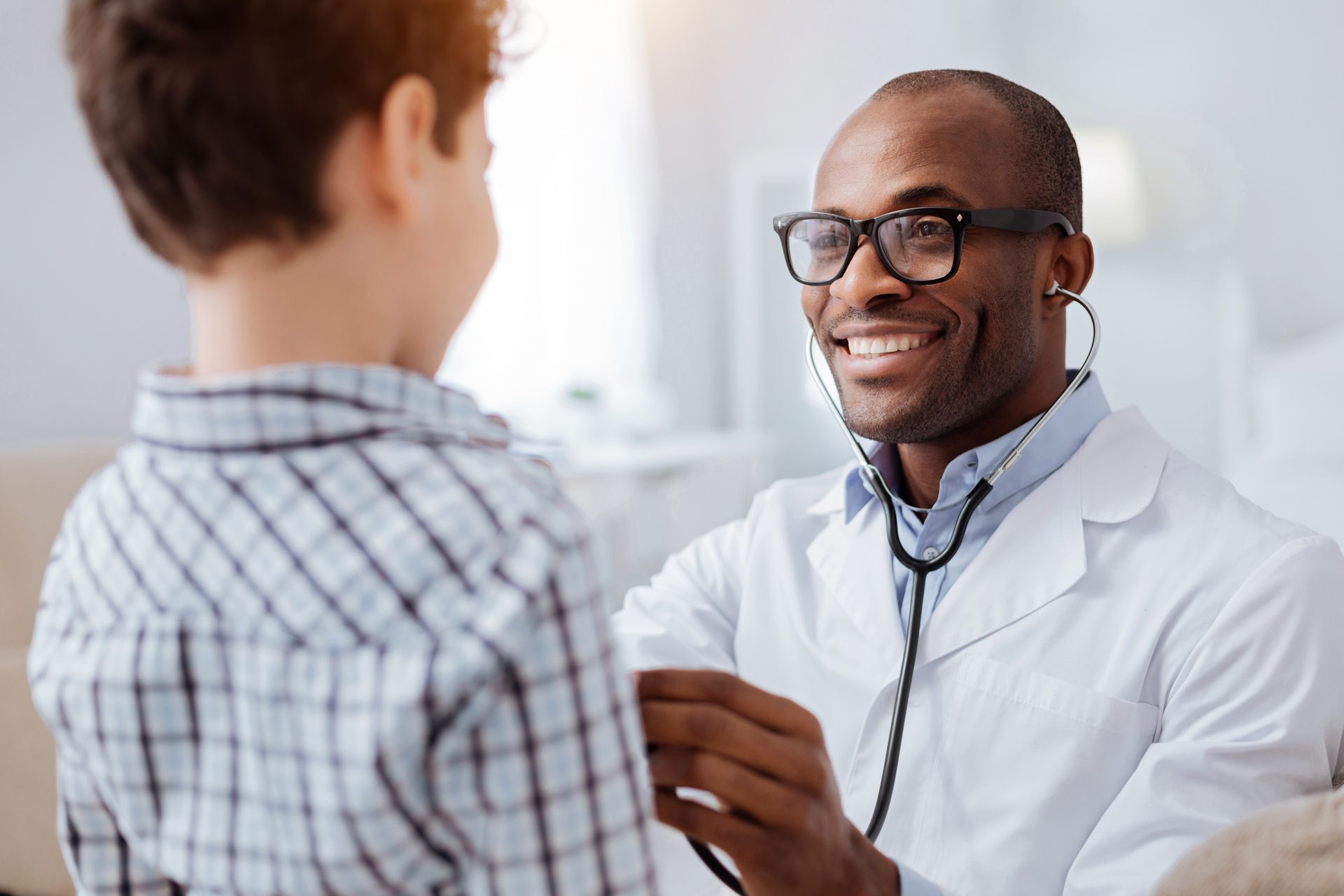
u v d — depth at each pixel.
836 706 0.92
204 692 0.45
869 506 0.96
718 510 3.17
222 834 0.45
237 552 0.44
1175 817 0.74
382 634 0.41
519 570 0.42
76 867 0.54
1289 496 2.65
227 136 0.42
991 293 0.83
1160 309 3.56
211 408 0.45
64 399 2.31
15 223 2.22
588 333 3.52
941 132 0.84
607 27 3.57
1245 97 3.47
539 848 0.42
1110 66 3.67
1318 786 0.76
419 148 0.46
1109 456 0.91
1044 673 0.84
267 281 0.45
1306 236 3.44
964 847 0.83
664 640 0.96
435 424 0.47
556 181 3.41
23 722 1.23
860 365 0.86
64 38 0.47
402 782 0.41
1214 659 0.79
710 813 0.58
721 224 4.20
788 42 4.11
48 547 1.46
